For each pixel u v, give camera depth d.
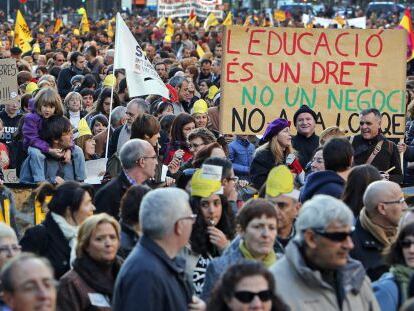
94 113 30.20
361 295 12.02
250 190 20.67
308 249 11.81
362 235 14.65
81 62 40.72
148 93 26.50
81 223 14.58
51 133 20.83
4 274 10.39
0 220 18.80
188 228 12.14
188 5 76.75
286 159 20.69
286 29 23.52
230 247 13.23
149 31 70.31
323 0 126.12
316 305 11.76
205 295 13.04
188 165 20.06
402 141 23.77
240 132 23.55
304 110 22.66
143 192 14.58
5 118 28.38
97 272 13.31
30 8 118.19
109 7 122.19
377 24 86.12
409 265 12.77
